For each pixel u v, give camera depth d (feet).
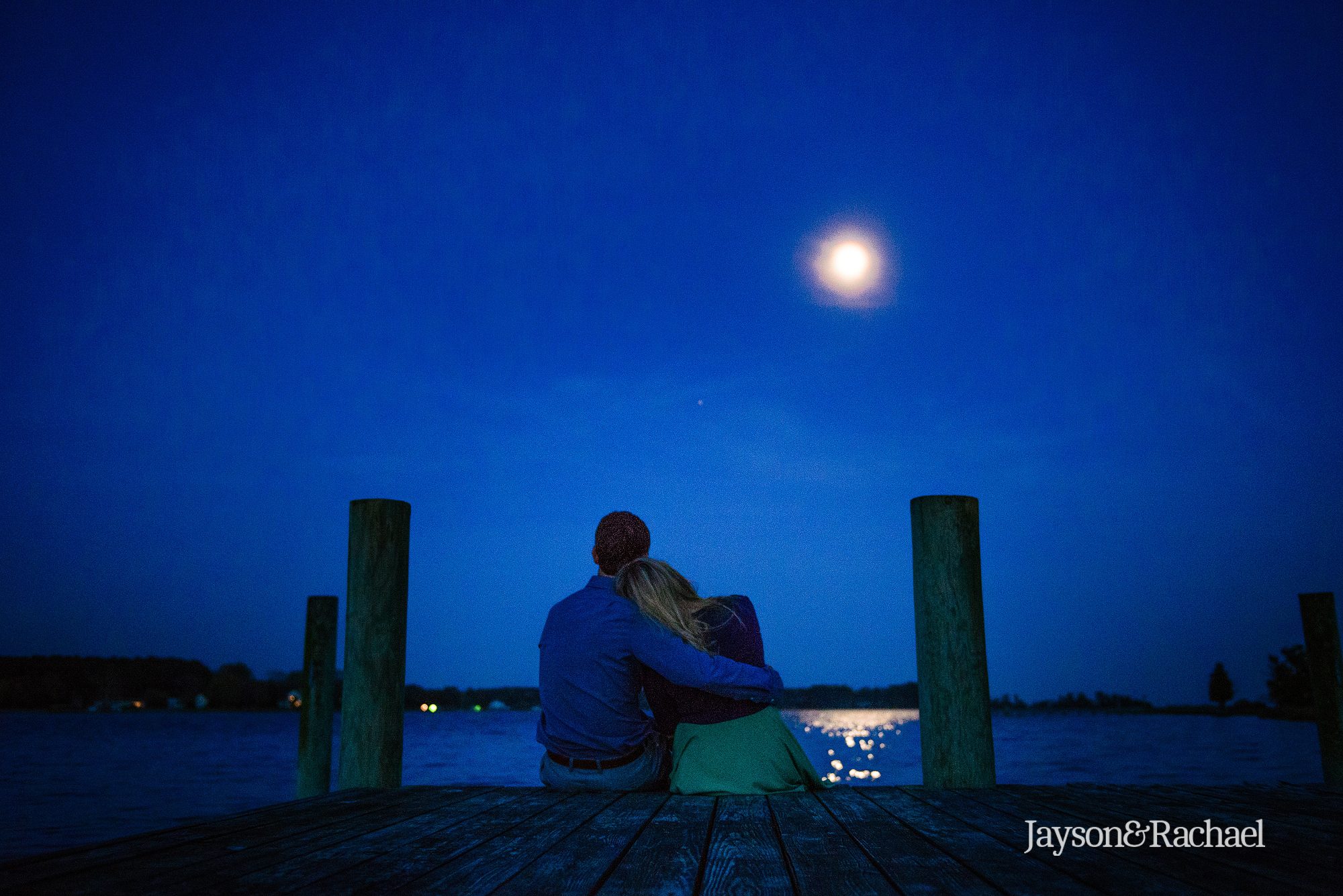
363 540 13.56
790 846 7.74
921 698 12.27
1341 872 6.68
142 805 53.52
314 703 32.58
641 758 11.39
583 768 11.32
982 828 8.57
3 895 5.92
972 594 12.17
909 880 6.44
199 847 7.75
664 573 11.41
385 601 13.43
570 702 11.23
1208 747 130.93
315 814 9.68
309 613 33.27
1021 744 148.05
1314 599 24.45
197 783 70.69
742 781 10.93
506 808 10.02
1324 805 9.82
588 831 8.50
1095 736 181.16
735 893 6.11
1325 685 23.80
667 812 9.59
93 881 6.35
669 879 6.53
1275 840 7.93
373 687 13.14
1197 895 5.94
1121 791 11.14
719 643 11.32
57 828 43.14
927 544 12.33
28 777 77.05
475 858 7.29
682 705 11.32
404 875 6.63
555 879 6.51
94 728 248.93
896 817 9.18
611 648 11.09
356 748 13.01
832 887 6.25
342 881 6.44
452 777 72.74
